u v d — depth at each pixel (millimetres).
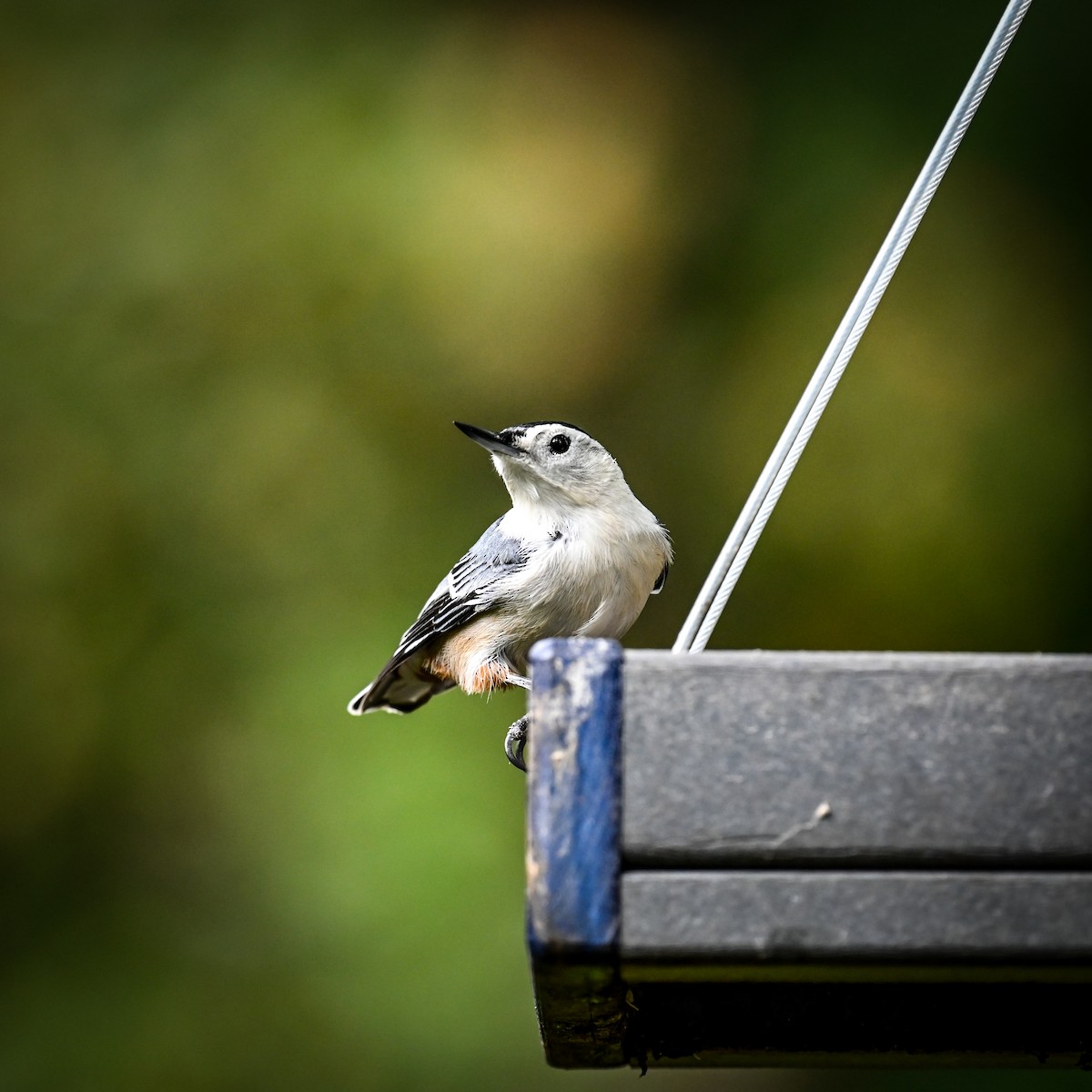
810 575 12141
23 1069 11156
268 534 12438
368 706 8062
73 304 12992
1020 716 3713
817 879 3664
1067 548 12047
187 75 13523
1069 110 12867
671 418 12711
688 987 4812
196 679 12133
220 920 11367
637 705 3750
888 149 13008
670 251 13016
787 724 3730
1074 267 12602
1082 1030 4719
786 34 13539
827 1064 4953
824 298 12688
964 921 3639
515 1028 10867
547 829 3703
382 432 12680
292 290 12938
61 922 11711
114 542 12469
